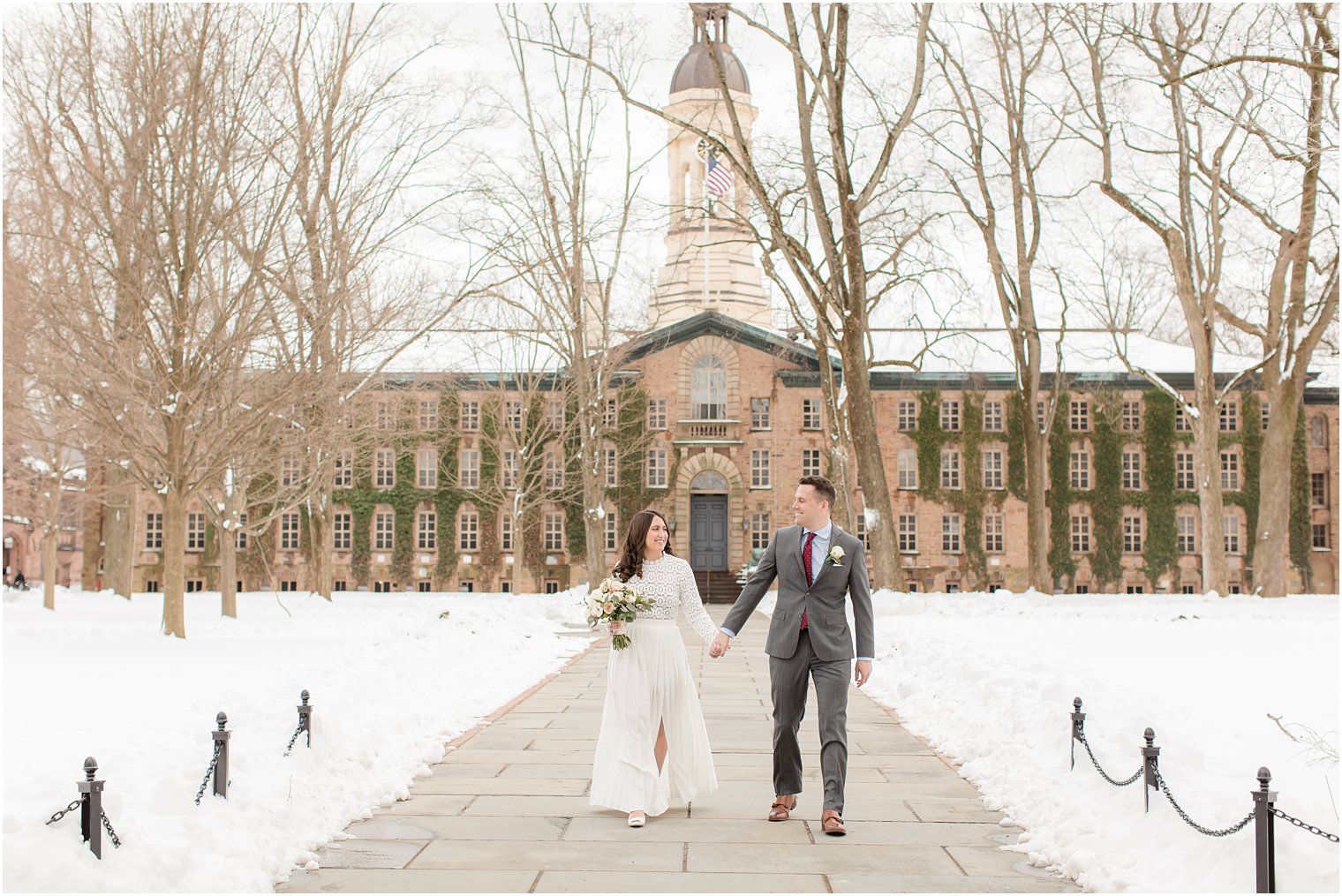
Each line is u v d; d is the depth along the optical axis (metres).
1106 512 61.00
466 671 17.34
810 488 8.70
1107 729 9.79
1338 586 60.06
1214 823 7.28
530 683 17.39
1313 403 61.28
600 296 45.56
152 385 22.94
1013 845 7.93
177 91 22.67
